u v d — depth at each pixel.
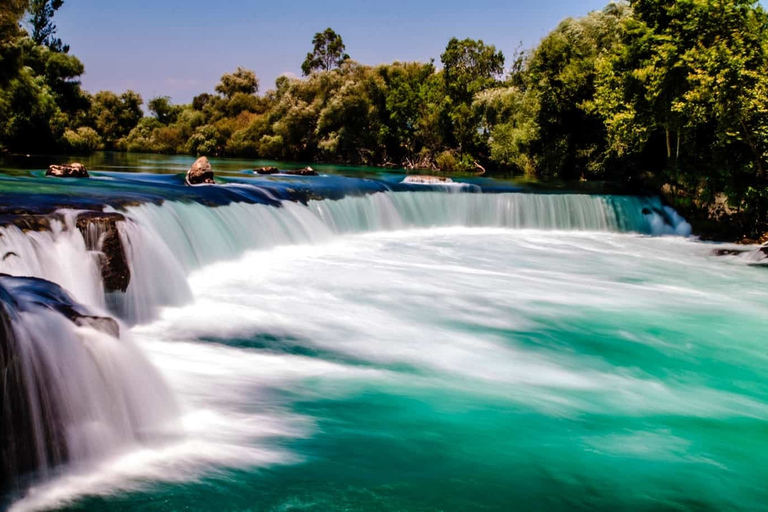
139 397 6.71
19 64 38.88
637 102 26.03
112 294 10.53
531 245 21.84
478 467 6.69
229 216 15.75
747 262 19.91
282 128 61.47
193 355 9.43
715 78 21.47
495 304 13.59
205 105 80.69
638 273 17.97
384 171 44.97
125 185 17.73
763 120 21.42
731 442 7.62
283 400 8.05
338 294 13.44
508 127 48.53
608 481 6.55
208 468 6.21
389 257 18.05
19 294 6.44
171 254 12.02
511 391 8.92
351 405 8.06
